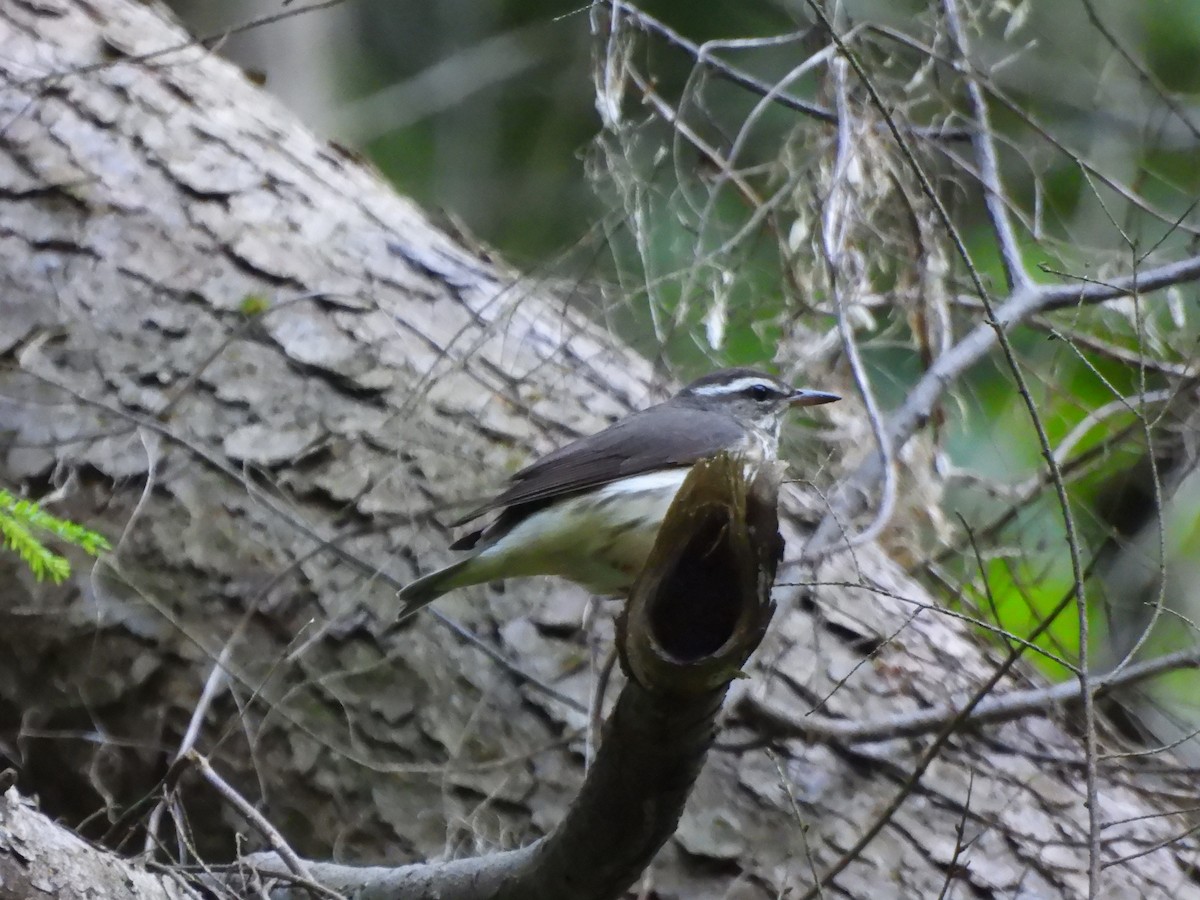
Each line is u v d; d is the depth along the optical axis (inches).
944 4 457.7
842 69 426.9
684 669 207.9
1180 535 488.7
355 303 410.0
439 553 377.7
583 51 792.3
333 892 263.4
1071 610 488.4
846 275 438.9
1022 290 439.8
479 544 359.3
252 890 281.3
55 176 414.0
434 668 362.9
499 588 377.4
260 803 353.1
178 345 395.9
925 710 360.8
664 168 486.3
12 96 425.1
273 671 359.3
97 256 405.1
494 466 391.5
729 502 206.7
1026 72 593.3
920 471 457.4
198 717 336.5
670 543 209.6
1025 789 356.8
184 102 447.2
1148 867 352.2
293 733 355.6
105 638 365.4
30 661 368.2
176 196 421.1
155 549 370.0
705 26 682.8
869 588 344.2
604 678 334.3
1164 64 636.1
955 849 314.7
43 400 383.9
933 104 542.3
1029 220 497.4
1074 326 445.7
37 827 227.9
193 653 362.9
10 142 417.1
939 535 450.9
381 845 348.2
